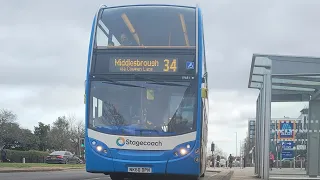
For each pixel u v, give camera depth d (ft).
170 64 33.91
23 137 264.31
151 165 31.24
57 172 70.28
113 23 35.47
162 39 34.65
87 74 34.27
